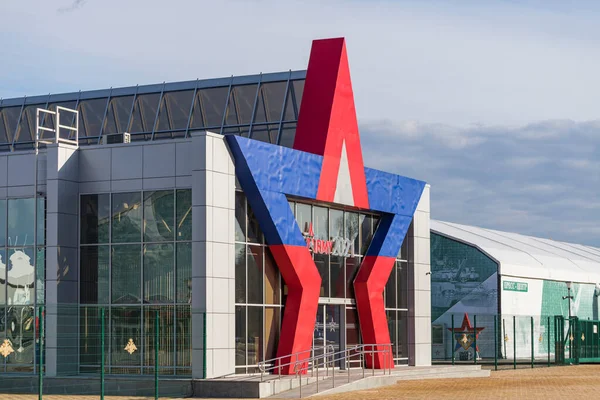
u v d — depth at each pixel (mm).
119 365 34344
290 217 36594
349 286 41688
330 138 39438
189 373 33219
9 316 35719
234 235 34500
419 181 46000
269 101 50438
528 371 50438
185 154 34188
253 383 31562
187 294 33781
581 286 74062
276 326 36781
